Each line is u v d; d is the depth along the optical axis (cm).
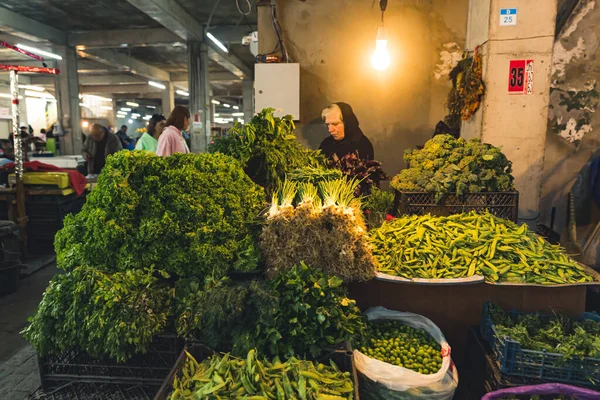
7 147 988
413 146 501
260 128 297
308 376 170
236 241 229
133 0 981
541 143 377
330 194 236
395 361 212
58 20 1337
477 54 391
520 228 269
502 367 201
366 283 250
